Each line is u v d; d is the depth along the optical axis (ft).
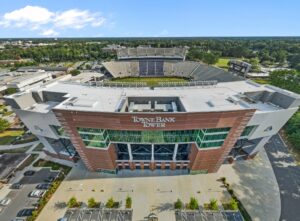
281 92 202.08
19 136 263.29
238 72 387.55
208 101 186.80
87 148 180.75
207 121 158.71
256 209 159.53
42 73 497.05
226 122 160.76
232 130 167.32
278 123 186.39
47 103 210.38
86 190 177.99
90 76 452.35
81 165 208.64
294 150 230.48
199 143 172.55
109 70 525.75
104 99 193.36
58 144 217.97
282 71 431.43
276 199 168.35
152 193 174.40
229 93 209.26
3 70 594.65
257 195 172.04
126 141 175.52
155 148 202.49
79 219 151.74
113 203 164.14
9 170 201.67
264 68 597.11
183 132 167.53
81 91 214.90
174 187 180.34
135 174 195.62
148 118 156.25
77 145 181.37
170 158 198.18
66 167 205.98
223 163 209.87
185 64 547.90
